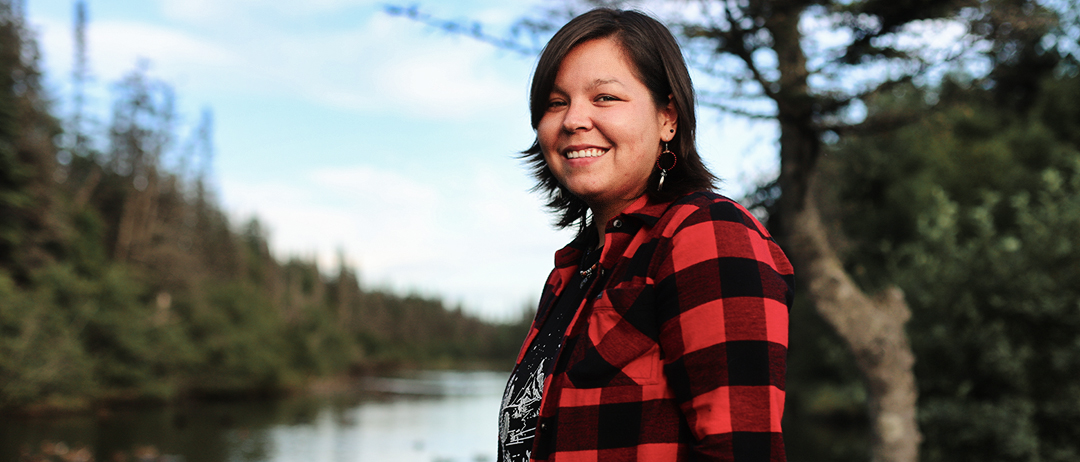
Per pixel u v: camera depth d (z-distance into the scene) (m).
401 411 29.92
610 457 0.86
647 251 0.92
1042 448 6.25
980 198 13.33
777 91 3.57
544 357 1.08
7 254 27.33
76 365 24.14
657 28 1.07
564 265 1.23
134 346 27.20
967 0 3.25
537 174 1.43
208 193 58.12
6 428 19.19
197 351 32.81
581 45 1.06
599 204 1.11
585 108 1.04
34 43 33.03
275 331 43.69
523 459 1.04
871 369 4.30
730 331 0.79
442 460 16.48
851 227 12.73
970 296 6.75
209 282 43.06
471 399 37.81
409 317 111.75
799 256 4.26
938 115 4.12
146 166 44.72
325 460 16.34
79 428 20.09
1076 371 6.29
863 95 3.63
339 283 94.50
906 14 3.33
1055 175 7.09
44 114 32.81
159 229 42.09
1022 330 6.64
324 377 49.72
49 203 30.42
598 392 0.89
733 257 0.83
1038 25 3.29
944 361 6.91
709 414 0.78
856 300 4.24
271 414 27.17
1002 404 6.41
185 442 18.39
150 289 36.06
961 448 6.54
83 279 28.34
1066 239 6.55
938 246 7.45
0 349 22.06
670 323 0.85
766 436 0.75
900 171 13.46
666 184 1.06
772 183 4.57
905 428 4.25
